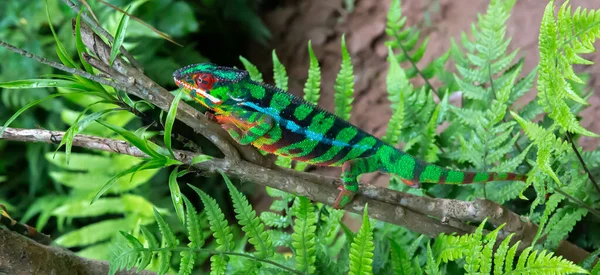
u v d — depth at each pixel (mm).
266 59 2943
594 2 2045
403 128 1544
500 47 1510
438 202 1359
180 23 2373
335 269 1409
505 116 1503
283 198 1467
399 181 1525
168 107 1285
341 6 2885
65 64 1271
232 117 1388
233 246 1338
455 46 1620
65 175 1853
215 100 1382
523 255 1268
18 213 2365
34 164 2303
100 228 1873
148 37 2295
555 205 1343
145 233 1335
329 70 2855
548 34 1268
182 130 2283
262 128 1388
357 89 2748
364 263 1300
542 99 1287
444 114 1533
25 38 2182
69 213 1870
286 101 1402
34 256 1322
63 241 1860
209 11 2783
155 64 2297
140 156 1302
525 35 2258
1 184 2389
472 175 1412
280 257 1463
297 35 2922
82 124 1255
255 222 1343
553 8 1269
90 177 1859
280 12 2975
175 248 1322
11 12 2188
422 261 1457
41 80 1266
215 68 1387
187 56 2469
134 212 1888
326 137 1414
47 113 2287
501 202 1423
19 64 2164
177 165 1298
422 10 2664
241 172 1326
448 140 1546
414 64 1640
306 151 1416
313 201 1369
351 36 2828
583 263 1350
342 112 1501
